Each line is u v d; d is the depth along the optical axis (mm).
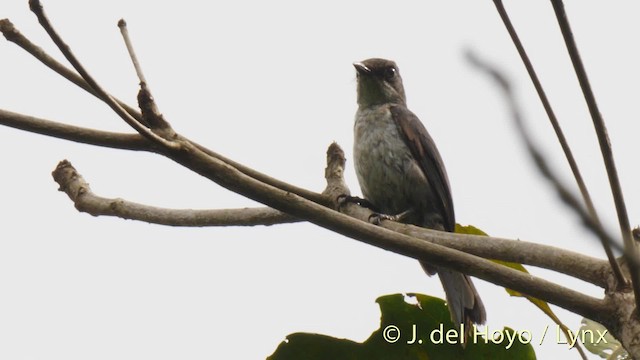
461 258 6074
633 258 3674
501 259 6742
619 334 5781
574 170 4887
